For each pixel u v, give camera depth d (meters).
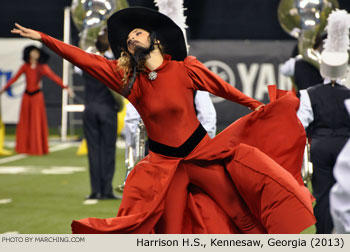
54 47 12.38
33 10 58.81
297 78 21.42
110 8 22.36
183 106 12.58
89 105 24.42
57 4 58.62
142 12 12.71
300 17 23.89
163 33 12.88
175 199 12.66
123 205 12.45
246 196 12.55
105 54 22.75
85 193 26.69
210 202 12.91
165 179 12.37
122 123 29.58
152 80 12.52
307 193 12.39
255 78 53.97
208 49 54.31
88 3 22.39
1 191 27.22
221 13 57.69
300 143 12.95
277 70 53.88
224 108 53.16
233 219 12.76
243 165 12.43
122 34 13.26
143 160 13.09
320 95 16.14
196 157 12.57
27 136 41.31
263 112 12.84
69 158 40.69
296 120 12.95
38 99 41.31
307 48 21.55
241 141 12.82
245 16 57.69
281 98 12.91
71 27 58.75
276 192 12.12
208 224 12.74
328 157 15.93
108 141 24.77
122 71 12.68
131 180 12.66
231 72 54.09
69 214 21.91
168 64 12.66
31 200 24.92
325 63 16.12
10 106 55.44
